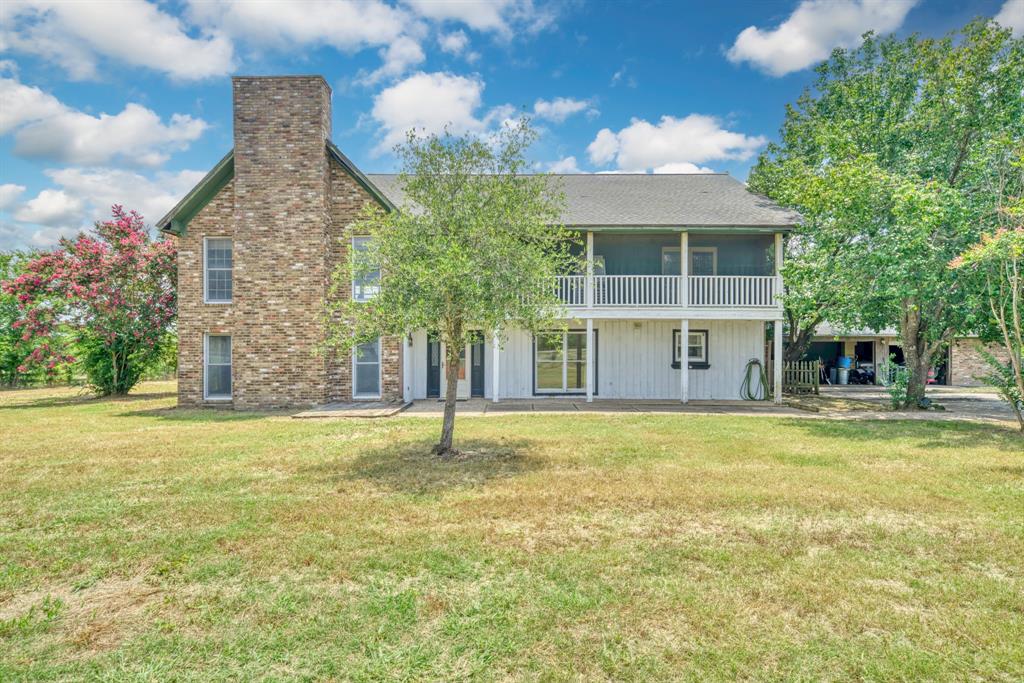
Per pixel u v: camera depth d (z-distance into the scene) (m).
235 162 14.84
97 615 3.49
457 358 8.41
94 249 17.22
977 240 11.16
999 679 2.80
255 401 14.84
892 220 13.51
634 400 16.75
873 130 17.16
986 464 7.79
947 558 4.37
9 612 3.55
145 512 5.54
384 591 3.79
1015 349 10.52
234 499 6.01
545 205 8.52
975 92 14.69
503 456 8.31
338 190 15.42
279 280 14.83
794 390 20.06
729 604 3.58
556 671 2.86
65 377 23.53
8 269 23.05
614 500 5.95
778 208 16.72
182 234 15.36
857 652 3.04
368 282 7.98
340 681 2.80
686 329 15.88
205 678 2.83
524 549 4.54
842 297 12.95
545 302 7.99
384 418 12.52
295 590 3.81
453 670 2.89
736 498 6.00
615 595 3.70
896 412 14.36
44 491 6.34
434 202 7.97
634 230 15.38
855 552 4.48
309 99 14.84
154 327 18.09
